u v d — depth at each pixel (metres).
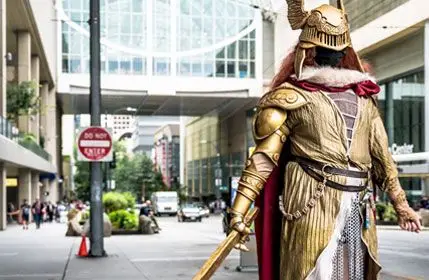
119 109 76.31
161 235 32.06
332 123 3.33
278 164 3.56
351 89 3.45
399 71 47.25
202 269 3.27
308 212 3.34
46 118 61.62
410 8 42.16
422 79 45.25
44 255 19.17
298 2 3.46
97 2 18.38
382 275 13.96
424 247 22.44
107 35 64.62
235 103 71.12
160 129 173.12
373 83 3.50
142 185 108.56
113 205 37.50
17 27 43.78
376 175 3.58
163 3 65.31
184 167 127.69
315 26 3.39
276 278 3.54
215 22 66.19
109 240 27.25
